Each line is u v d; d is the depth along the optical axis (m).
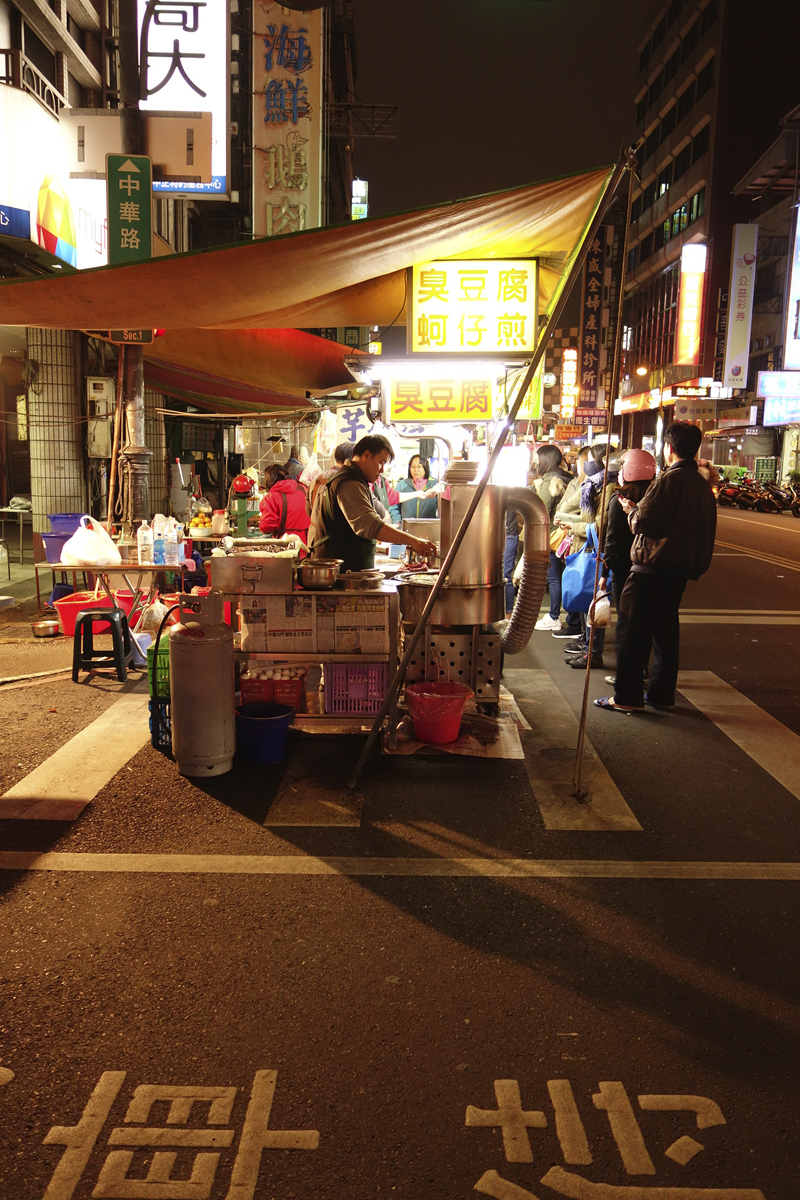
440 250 5.82
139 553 7.25
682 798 4.58
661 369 62.53
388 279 6.66
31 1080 2.46
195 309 5.75
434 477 11.21
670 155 61.06
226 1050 2.59
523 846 4.00
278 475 10.01
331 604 5.24
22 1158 2.18
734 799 4.58
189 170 8.38
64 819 4.23
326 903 3.47
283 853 3.90
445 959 3.10
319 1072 2.50
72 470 11.65
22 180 8.80
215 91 8.97
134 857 3.85
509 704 6.16
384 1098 2.40
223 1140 2.24
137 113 8.23
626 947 3.19
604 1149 2.23
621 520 6.45
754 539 20.33
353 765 4.99
